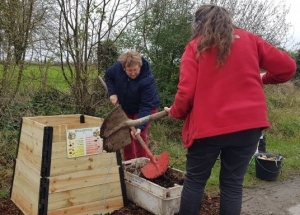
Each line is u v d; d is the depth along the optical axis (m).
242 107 2.66
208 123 2.67
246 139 2.72
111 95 4.47
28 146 3.62
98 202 3.65
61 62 5.72
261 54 2.86
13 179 3.94
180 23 6.98
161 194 3.57
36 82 6.11
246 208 4.11
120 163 3.78
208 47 2.69
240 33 2.84
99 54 6.00
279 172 5.11
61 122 4.06
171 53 7.06
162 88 7.06
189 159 2.89
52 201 3.38
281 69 2.85
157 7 6.89
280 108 9.34
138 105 4.41
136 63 4.05
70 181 3.46
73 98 6.06
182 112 2.83
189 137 2.79
